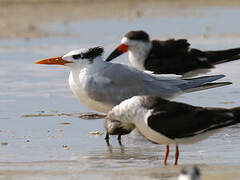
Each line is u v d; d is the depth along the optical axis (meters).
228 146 11.32
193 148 11.27
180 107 9.70
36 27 27.17
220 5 35.66
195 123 9.52
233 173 9.29
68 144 11.60
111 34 25.72
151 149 11.33
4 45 23.31
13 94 15.99
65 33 25.81
